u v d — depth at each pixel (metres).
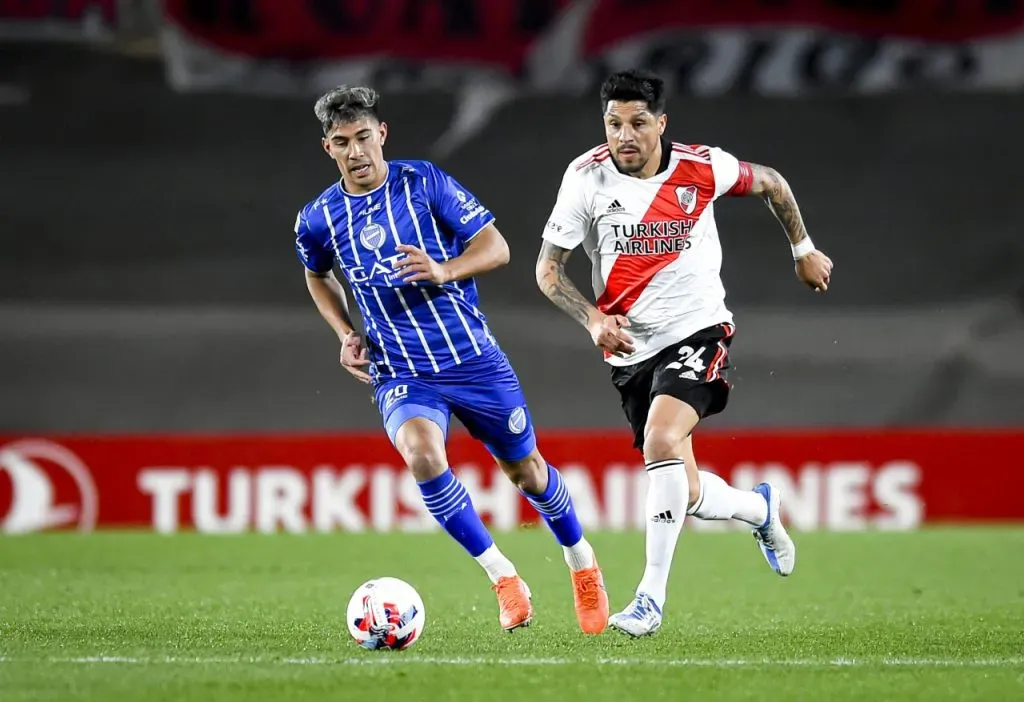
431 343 19.09
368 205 18.95
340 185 19.27
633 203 19.59
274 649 18.30
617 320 19.17
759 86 48.16
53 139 47.06
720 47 48.12
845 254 46.84
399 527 38.84
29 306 44.84
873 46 47.94
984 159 47.47
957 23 47.75
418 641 19.09
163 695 15.02
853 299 46.28
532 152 47.91
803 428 43.94
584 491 38.84
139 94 47.44
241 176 47.12
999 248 46.81
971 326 45.59
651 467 19.08
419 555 32.97
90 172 46.94
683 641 19.33
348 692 15.19
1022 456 39.66
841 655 18.03
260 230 46.78
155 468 39.06
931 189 47.41
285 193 47.12
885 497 39.44
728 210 46.31
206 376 44.19
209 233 46.66
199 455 39.06
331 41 47.97
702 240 19.88
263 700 14.77
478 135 48.06
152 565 30.91
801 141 47.94
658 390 19.61
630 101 18.84
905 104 47.88
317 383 44.25
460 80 48.16
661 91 19.08
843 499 39.41
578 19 48.09
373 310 19.31
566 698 14.95
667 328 19.89
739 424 43.78
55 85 47.28
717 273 20.16
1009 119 47.59
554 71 48.16
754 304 45.84
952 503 39.59
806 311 45.81
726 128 48.12
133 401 44.06
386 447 38.97
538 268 19.97
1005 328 45.50
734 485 39.25
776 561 23.30
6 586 26.81
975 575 29.11
